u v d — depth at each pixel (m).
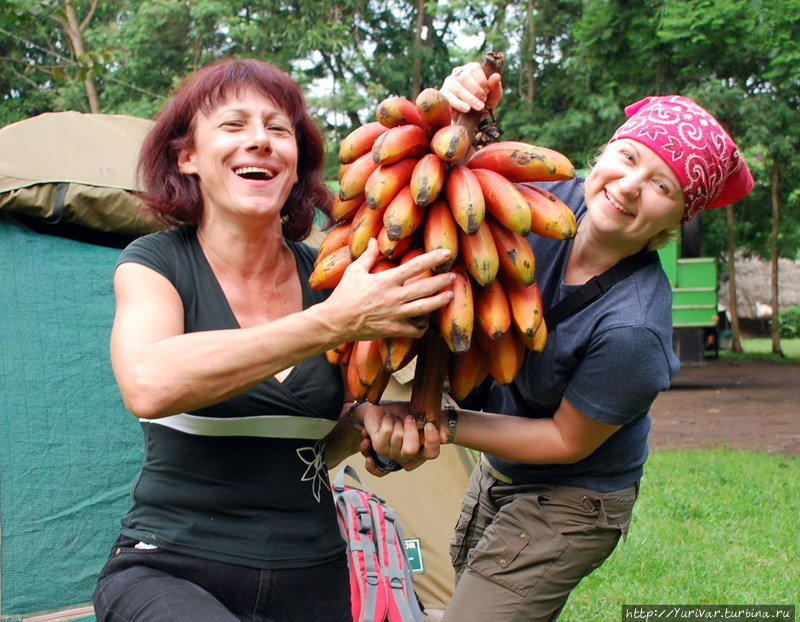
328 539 2.11
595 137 15.59
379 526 2.98
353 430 2.34
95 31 18.38
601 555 2.61
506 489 2.71
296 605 2.02
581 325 2.26
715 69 14.35
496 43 17.97
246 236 2.07
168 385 1.76
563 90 17.28
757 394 12.94
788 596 4.21
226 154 2.00
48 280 3.75
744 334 27.72
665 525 5.42
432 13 17.19
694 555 4.83
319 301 2.21
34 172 3.72
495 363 2.04
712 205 2.45
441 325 1.88
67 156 3.87
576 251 2.32
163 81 17.78
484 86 2.08
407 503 4.20
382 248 1.87
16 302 3.67
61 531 3.55
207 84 2.04
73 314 3.76
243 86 2.04
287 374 2.03
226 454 1.98
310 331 1.77
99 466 3.67
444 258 1.79
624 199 2.15
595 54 14.84
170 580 1.90
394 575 2.87
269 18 16.66
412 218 1.84
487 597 2.55
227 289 2.09
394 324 1.79
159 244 2.06
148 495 1.98
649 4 13.92
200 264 2.07
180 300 2.01
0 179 3.63
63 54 18.28
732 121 14.66
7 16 6.81
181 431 1.96
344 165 2.04
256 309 2.11
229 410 1.96
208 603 1.83
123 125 4.22
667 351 2.26
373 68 17.16
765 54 13.50
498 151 1.99
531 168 1.96
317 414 2.05
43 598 3.47
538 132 16.17
